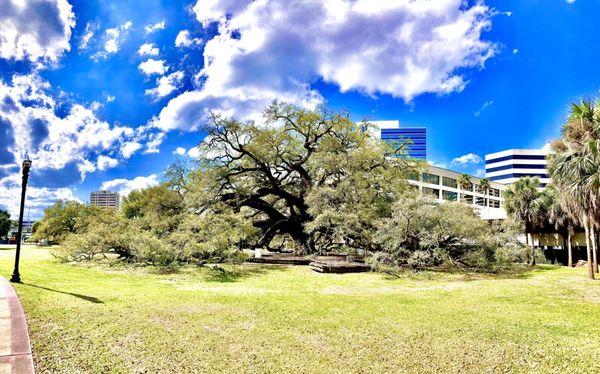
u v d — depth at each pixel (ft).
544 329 27.02
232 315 30.35
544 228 110.32
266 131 95.61
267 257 89.04
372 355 21.18
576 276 66.13
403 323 28.53
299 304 35.73
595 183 49.60
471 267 73.10
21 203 40.93
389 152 97.40
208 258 67.82
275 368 19.03
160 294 39.34
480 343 23.53
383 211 83.71
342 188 82.58
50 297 32.81
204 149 96.17
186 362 19.36
